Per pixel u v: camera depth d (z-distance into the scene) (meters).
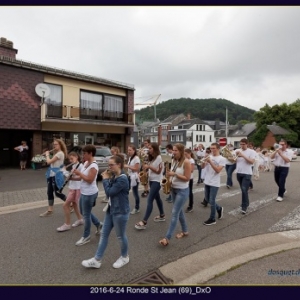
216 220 5.26
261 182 10.51
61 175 5.26
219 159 4.84
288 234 4.48
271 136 44.91
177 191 4.05
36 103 14.44
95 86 17.58
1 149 15.10
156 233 4.52
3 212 5.71
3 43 14.93
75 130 16.69
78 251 3.75
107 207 3.29
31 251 3.74
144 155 6.17
